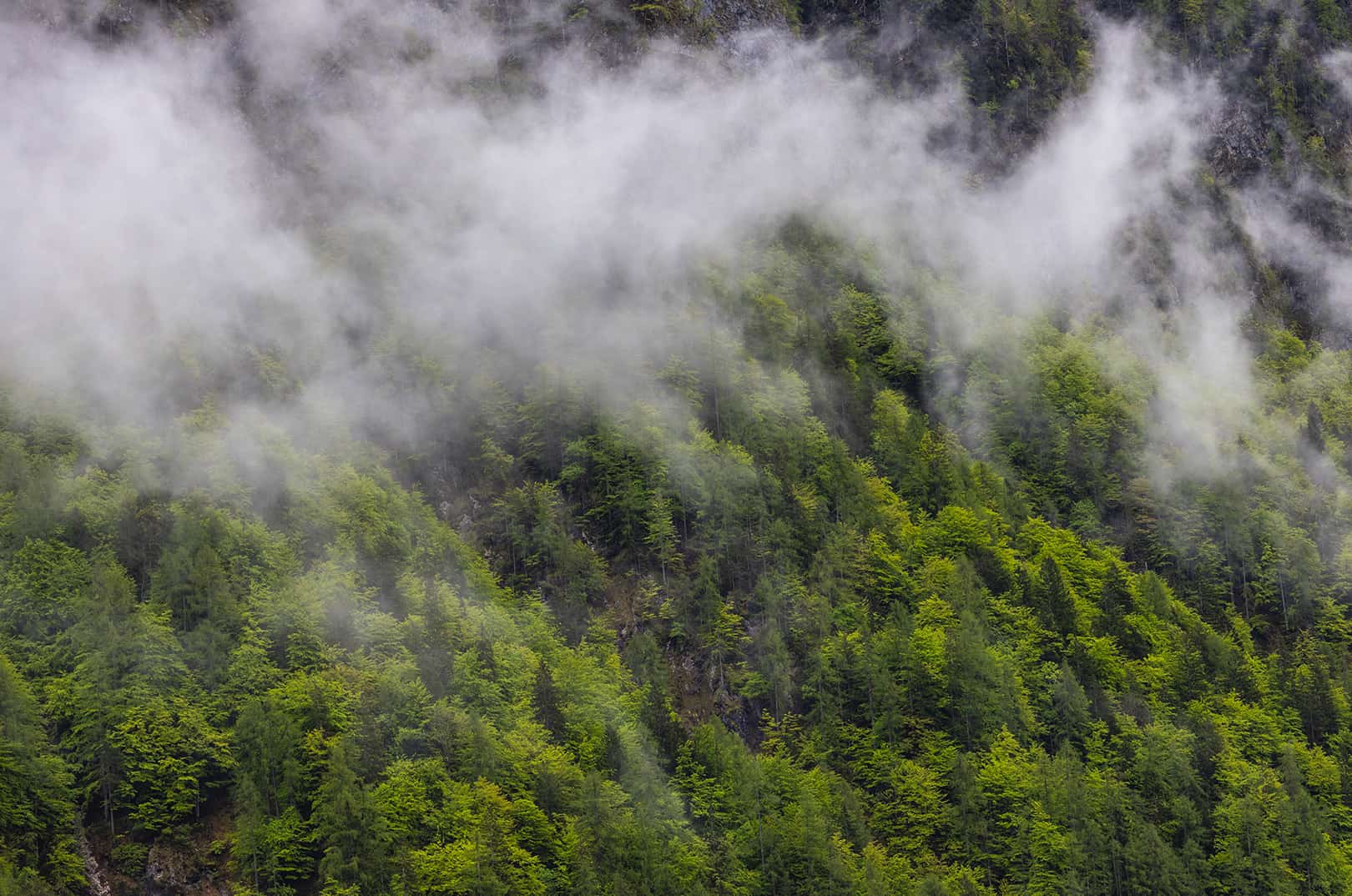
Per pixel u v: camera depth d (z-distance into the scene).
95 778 178.38
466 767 183.12
